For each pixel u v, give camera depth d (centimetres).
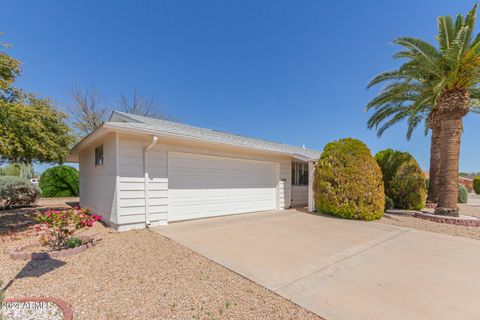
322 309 255
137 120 894
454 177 824
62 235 452
